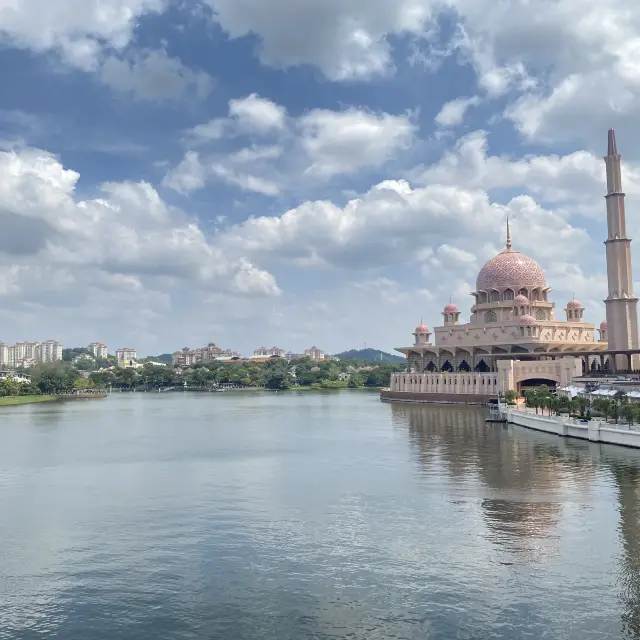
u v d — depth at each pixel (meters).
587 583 50.28
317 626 44.25
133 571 54.44
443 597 48.25
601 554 56.31
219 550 59.19
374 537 62.19
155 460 111.62
